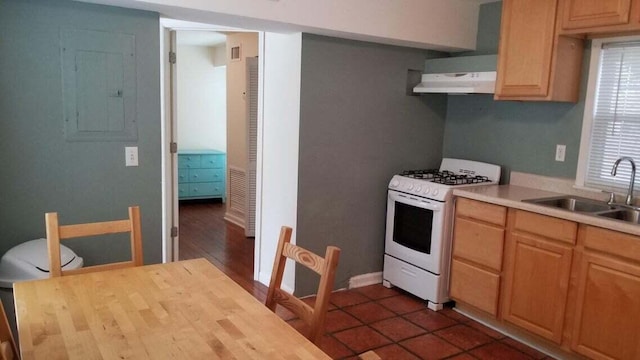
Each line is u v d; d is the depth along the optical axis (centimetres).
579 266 269
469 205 333
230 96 586
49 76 259
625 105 309
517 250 302
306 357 135
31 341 139
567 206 325
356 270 396
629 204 298
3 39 246
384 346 301
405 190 372
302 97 343
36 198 263
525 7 322
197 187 717
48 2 254
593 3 285
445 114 428
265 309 165
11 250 247
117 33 273
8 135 253
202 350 137
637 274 242
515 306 306
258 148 391
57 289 178
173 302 169
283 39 354
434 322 337
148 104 288
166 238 397
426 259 357
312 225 363
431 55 408
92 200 278
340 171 371
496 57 353
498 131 386
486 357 292
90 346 137
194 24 370
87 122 271
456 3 380
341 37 352
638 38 298
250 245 508
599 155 324
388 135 394
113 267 211
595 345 263
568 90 322
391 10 346
